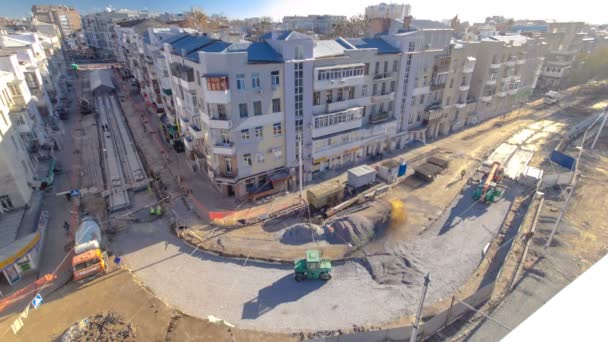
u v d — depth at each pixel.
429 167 47.06
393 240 33.62
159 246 32.81
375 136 51.50
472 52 61.00
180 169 48.75
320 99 43.59
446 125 63.59
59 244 32.81
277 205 40.22
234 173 40.66
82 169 48.31
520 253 31.59
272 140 41.59
